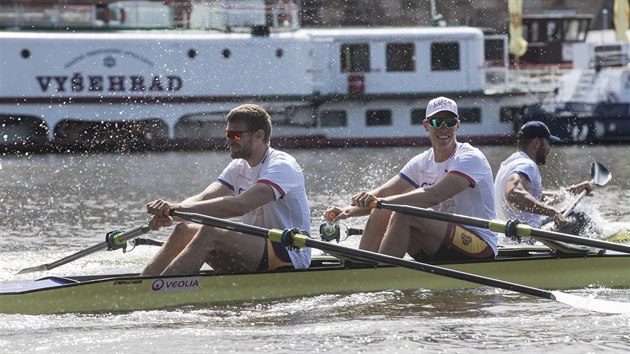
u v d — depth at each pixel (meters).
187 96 117.88
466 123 125.56
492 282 32.31
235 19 121.31
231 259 33.41
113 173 92.81
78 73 115.44
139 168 97.81
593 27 169.62
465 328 30.28
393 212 35.09
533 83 131.00
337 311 32.34
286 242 32.09
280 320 31.17
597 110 127.25
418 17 163.25
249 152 33.09
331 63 121.88
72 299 31.69
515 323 30.88
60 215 63.31
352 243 46.88
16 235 53.31
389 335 29.44
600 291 36.31
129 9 120.69
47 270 38.31
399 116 124.06
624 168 96.56
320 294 34.34
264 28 119.75
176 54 117.06
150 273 33.22
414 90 123.94
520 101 126.19
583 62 129.25
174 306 32.69
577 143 127.50
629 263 37.47
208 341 28.72
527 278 36.28
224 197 32.59
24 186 82.00
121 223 59.50
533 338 29.14
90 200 72.31
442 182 34.97
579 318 31.53
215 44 117.69
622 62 129.00
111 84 116.25
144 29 121.06
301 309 32.59
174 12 122.25
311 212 63.19
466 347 28.28
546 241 36.41
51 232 54.81
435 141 35.59
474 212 35.91
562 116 126.81
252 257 33.44
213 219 31.94
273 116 120.62
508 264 36.06
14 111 114.62
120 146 118.50
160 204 32.38
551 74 130.88
